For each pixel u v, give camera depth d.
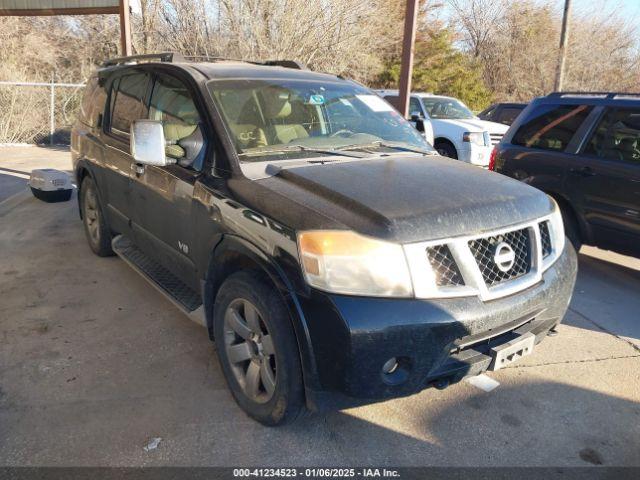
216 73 3.90
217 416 3.18
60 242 6.28
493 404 3.41
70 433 3.00
